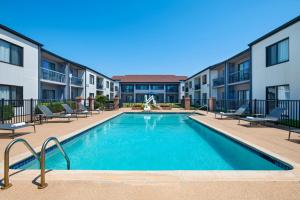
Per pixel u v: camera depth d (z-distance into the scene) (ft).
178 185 10.05
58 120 39.01
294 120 32.89
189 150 21.61
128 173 11.56
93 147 22.79
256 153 17.46
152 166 16.70
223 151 21.27
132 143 24.70
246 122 36.68
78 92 88.33
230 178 10.89
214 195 9.08
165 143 24.72
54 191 9.42
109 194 9.18
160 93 158.71
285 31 37.55
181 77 173.27
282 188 9.78
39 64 52.60
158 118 51.85
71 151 21.12
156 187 9.84
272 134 24.11
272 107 41.91
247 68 61.21
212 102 66.33
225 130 27.17
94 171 11.84
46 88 66.28
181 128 35.91
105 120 39.32
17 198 8.79
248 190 9.55
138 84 159.43
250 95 49.32
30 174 11.35
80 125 31.63
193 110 72.43
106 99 88.17
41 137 21.77
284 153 15.70
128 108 85.76
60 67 73.15
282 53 38.78
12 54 43.86
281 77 38.78
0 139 20.74
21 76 46.16
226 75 70.23
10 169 12.24
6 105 34.65
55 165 16.69
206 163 17.46
